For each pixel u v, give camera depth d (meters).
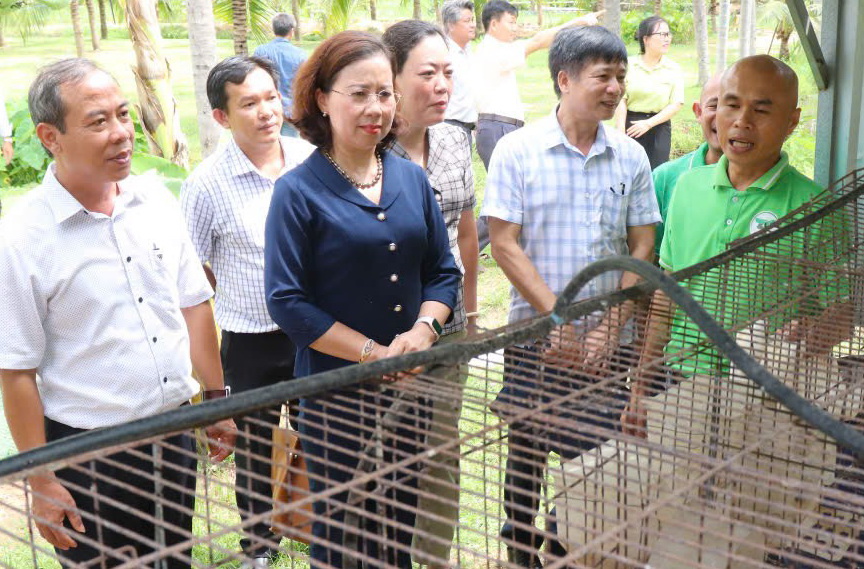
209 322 2.93
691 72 18.52
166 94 6.55
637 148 3.31
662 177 3.66
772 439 1.50
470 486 3.55
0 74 21.50
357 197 2.61
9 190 11.22
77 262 2.47
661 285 1.36
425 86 3.10
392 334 2.70
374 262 2.61
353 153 2.64
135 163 5.73
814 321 2.01
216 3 10.89
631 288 1.83
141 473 1.40
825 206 2.42
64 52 26.05
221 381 3.01
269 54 8.30
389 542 1.21
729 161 3.01
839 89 3.88
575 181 3.21
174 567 2.58
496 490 3.53
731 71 2.91
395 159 2.77
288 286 2.56
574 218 3.21
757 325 1.99
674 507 1.29
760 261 2.19
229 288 3.54
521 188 3.24
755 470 1.38
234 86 3.45
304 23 24.88
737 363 1.25
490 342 1.62
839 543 1.37
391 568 1.17
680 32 23.16
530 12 28.36
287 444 1.53
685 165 3.61
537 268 3.28
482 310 6.75
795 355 1.84
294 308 2.55
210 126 7.16
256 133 3.48
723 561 1.40
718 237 2.99
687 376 1.84
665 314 1.93
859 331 2.00
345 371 1.50
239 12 10.21
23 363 2.43
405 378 1.65
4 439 4.79
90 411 2.54
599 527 1.57
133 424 1.40
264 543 1.23
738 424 1.63
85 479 2.45
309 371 2.70
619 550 1.39
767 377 1.23
